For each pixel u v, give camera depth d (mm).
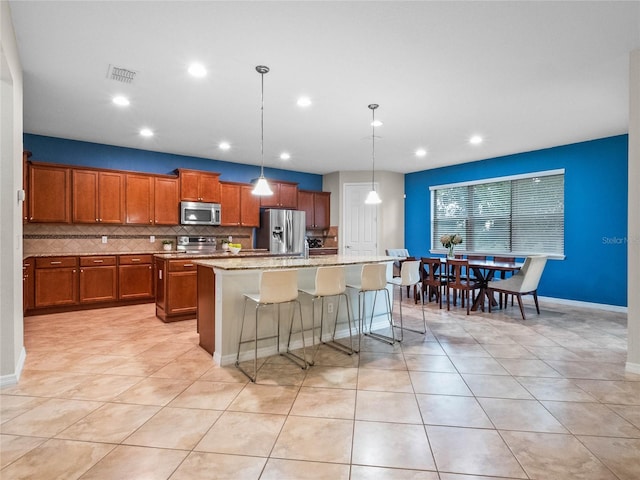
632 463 1733
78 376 2754
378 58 2900
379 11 2301
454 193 7176
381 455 1796
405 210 8031
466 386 2609
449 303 5613
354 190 7801
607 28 2486
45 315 4777
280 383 2656
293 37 2604
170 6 2258
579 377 2768
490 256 6234
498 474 1656
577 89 3510
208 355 3248
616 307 5113
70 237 5395
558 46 2721
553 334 3955
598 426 2066
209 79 3301
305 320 3613
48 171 4957
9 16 2295
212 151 6094
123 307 5309
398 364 3057
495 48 2748
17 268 2764
